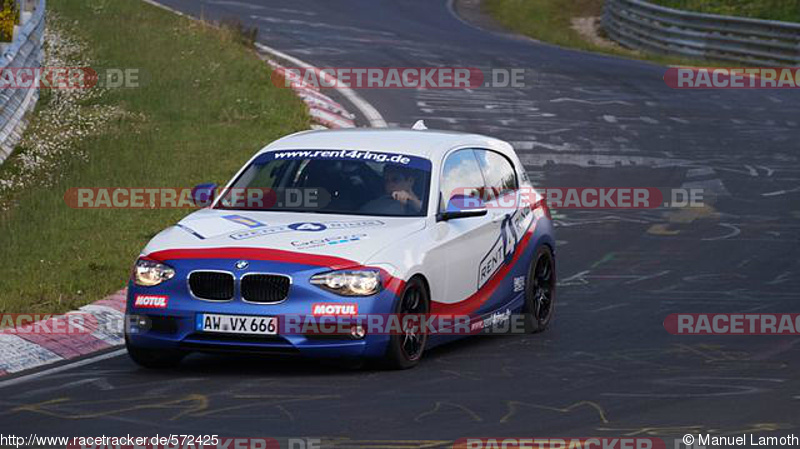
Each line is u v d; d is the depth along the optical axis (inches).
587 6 5442.9
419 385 994.7
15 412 904.9
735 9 4815.5
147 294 1029.2
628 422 882.8
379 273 1024.2
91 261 1437.0
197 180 1899.6
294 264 1014.4
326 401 935.7
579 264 1635.1
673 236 1817.2
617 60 3791.8
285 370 1056.2
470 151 1232.2
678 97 3110.2
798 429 866.1
